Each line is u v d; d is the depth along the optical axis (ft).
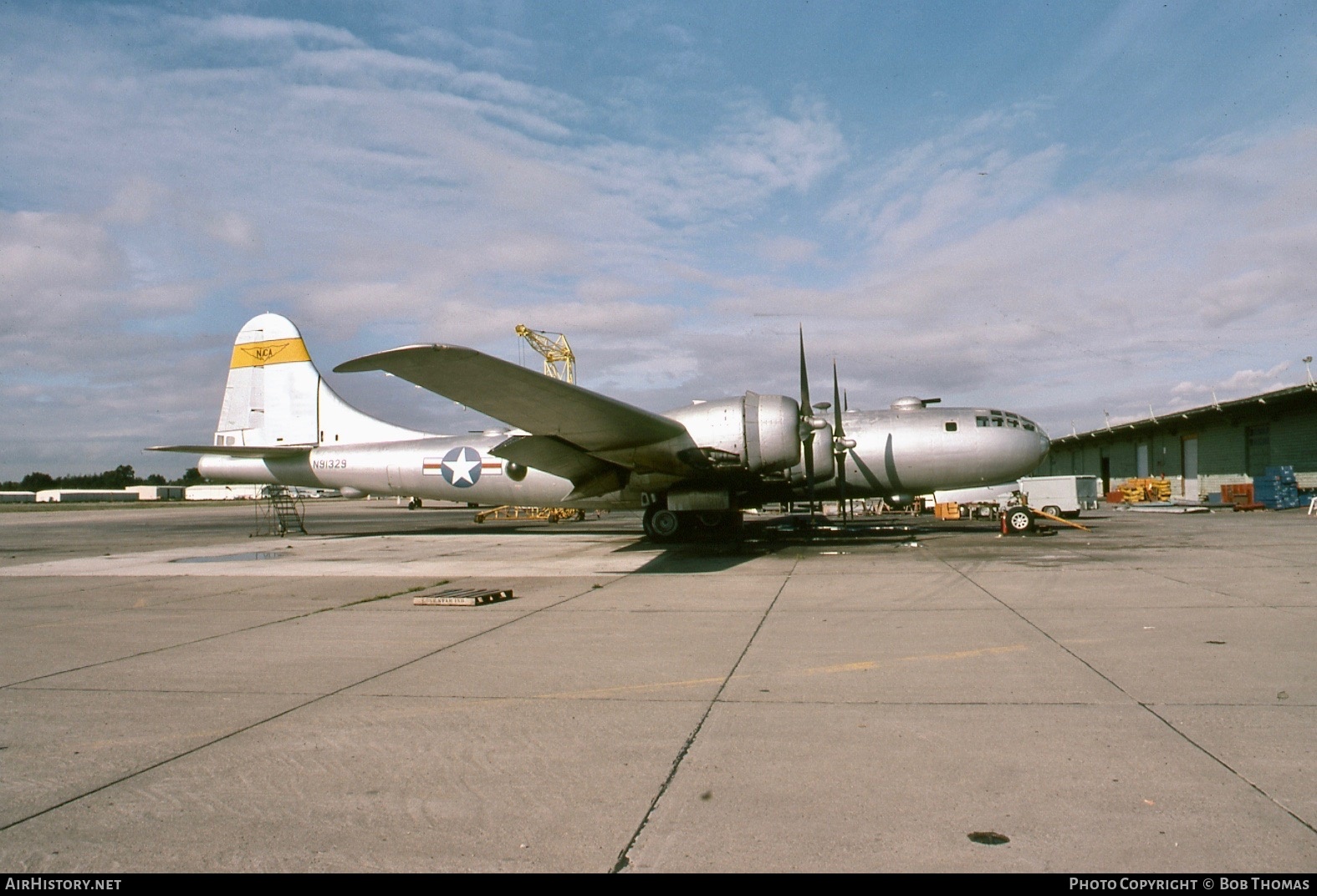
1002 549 50.98
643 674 20.95
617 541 68.64
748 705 17.88
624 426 51.70
